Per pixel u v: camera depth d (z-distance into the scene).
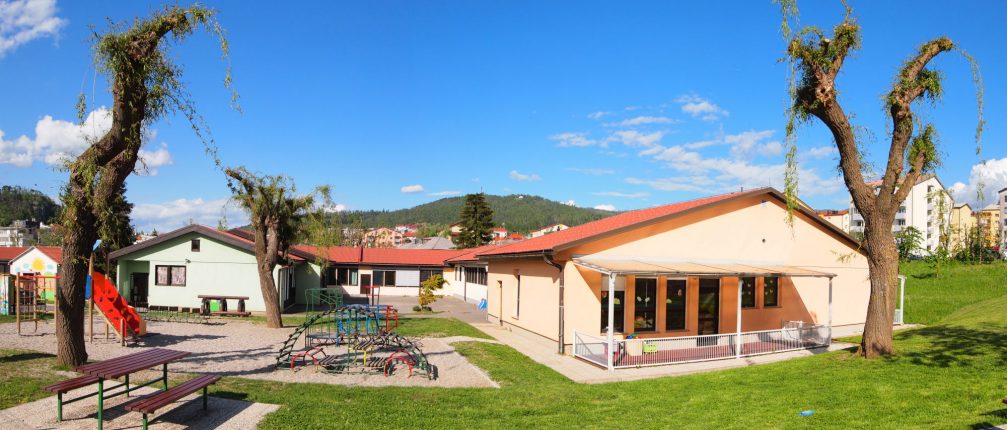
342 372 13.03
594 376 13.55
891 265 13.81
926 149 13.46
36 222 117.19
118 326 16.30
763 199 19.58
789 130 13.20
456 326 22.28
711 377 13.16
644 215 20.33
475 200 78.56
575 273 16.67
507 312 22.11
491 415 9.63
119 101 10.66
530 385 12.23
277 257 21.72
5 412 8.09
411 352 15.01
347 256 42.19
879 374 11.93
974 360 12.52
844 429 8.45
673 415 9.80
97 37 10.31
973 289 34.00
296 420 8.60
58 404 7.94
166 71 11.26
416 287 42.47
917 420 8.63
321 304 34.69
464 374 13.16
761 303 19.30
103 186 10.97
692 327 17.89
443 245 61.91
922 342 15.44
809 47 13.17
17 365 11.00
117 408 8.71
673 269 15.55
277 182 21.20
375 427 8.59
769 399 10.63
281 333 19.52
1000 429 7.61
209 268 29.00
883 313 13.84
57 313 11.30
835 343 18.84
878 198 13.82
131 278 30.12
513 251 20.38
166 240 29.00
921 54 13.36
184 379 11.23
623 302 17.11
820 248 20.86
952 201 15.53
